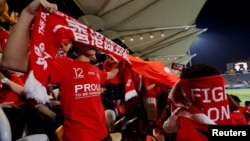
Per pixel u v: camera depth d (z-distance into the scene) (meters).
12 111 2.13
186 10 20.62
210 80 1.44
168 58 38.34
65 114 2.11
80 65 2.21
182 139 1.47
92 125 2.12
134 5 17.25
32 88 1.34
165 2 18.50
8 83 2.34
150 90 4.44
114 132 3.57
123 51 2.91
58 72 2.07
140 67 3.59
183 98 1.61
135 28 20.81
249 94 23.12
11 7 9.60
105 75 2.63
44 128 2.41
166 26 21.84
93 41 2.27
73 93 2.11
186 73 1.52
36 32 1.42
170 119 1.65
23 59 1.38
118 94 4.27
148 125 4.38
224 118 1.45
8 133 1.52
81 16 15.97
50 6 1.49
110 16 17.33
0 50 2.53
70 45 2.85
